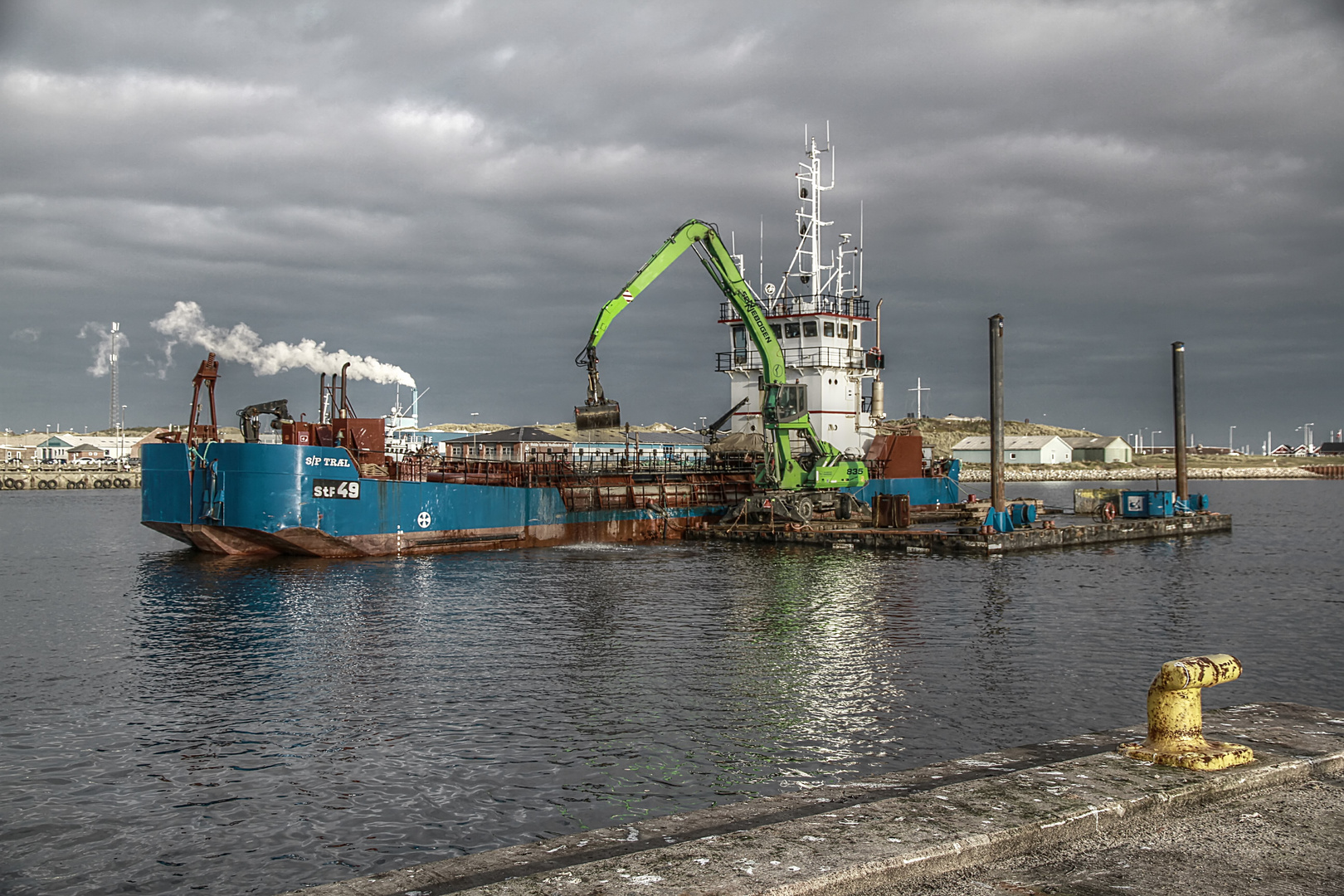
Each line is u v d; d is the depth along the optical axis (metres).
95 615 32.44
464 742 18.20
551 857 7.55
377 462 47.81
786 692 21.78
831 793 8.98
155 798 15.52
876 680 22.88
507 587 38.25
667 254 52.81
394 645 26.98
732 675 23.39
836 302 68.00
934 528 60.69
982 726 19.11
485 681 22.86
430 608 33.19
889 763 16.88
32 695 21.81
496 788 15.80
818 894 6.06
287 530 43.22
